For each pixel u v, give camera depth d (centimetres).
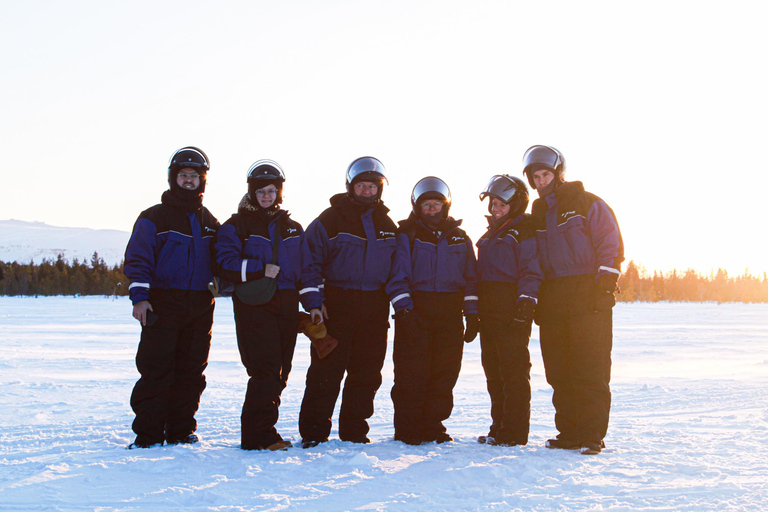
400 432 531
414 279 538
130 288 482
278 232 504
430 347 542
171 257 493
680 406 796
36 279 11706
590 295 492
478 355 1534
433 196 538
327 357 516
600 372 491
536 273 513
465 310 553
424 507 355
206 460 442
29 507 348
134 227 496
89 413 718
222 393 896
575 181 520
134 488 380
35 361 1295
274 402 489
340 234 524
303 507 353
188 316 499
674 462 453
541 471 427
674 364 1430
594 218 499
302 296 507
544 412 755
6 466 429
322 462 443
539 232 520
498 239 534
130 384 977
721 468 438
